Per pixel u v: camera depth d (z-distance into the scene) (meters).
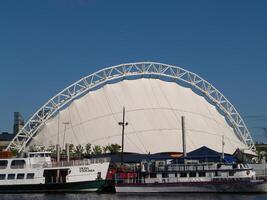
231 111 187.75
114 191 95.81
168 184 91.50
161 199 82.62
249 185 88.94
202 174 90.94
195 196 86.19
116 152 141.38
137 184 92.44
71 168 96.12
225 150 164.12
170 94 178.25
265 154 176.12
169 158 105.50
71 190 95.81
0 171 97.12
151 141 158.25
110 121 163.62
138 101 171.38
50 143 159.00
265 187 88.56
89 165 96.44
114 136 159.00
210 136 168.00
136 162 112.44
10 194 94.75
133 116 165.75
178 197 85.06
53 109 169.50
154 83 180.75
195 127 168.62
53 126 165.88
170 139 160.00
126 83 177.25
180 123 167.62
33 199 84.44
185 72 185.50
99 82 175.12
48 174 96.44
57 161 98.38
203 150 104.69
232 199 80.81
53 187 95.88
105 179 96.44
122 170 101.06
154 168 93.19
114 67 177.25
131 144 156.38
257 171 104.56
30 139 167.88
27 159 97.19
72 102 171.75
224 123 182.00
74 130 162.38
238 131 185.25
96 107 168.12
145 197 85.81
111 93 172.50
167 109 171.50
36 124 168.25
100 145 154.88
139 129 161.75
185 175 91.50
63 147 157.38
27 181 96.25
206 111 180.25
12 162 97.38
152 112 168.62
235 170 89.88
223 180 89.88
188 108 175.75
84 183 95.62
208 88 188.12
